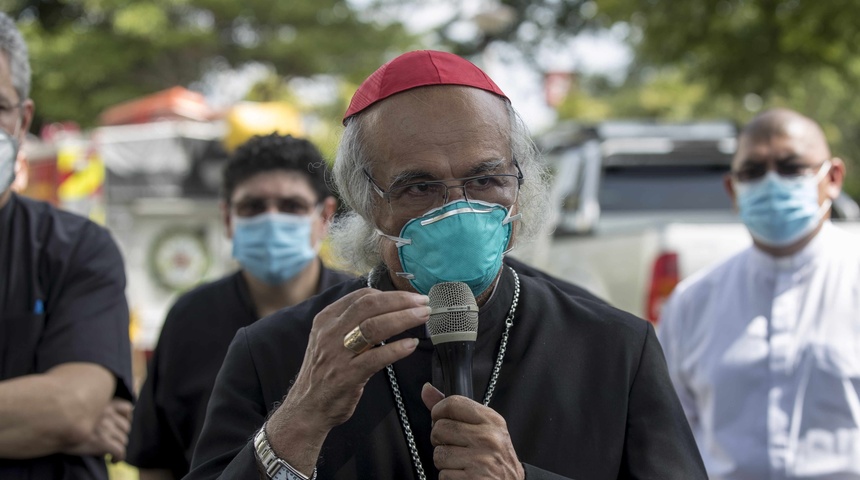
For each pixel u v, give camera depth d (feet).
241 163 11.43
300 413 5.83
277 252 11.14
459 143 6.15
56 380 8.69
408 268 6.30
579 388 6.52
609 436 6.42
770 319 11.25
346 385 5.67
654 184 25.03
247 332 6.95
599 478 6.32
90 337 8.96
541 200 7.00
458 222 6.01
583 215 24.35
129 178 31.01
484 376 6.54
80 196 29.07
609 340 6.69
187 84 60.75
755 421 10.99
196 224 31.99
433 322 6.01
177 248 31.60
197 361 10.18
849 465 10.51
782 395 10.94
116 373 9.05
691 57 40.09
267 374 6.66
